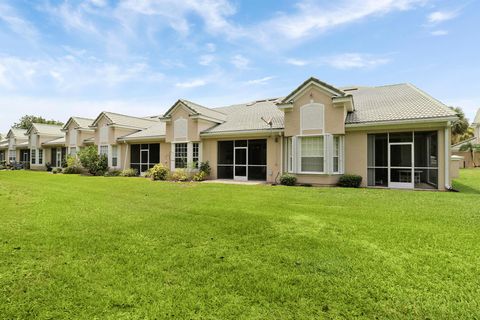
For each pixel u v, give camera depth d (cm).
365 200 903
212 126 1883
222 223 605
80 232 543
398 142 1286
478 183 1469
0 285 330
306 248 445
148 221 628
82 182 1579
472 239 482
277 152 1546
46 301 297
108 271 367
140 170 2208
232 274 355
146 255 421
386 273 353
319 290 314
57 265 388
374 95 1723
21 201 914
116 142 2291
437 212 702
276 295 305
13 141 3781
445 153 1177
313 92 1384
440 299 293
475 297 296
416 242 468
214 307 284
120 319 265
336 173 1359
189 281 338
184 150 1856
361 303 288
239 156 1727
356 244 461
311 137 1404
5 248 452
